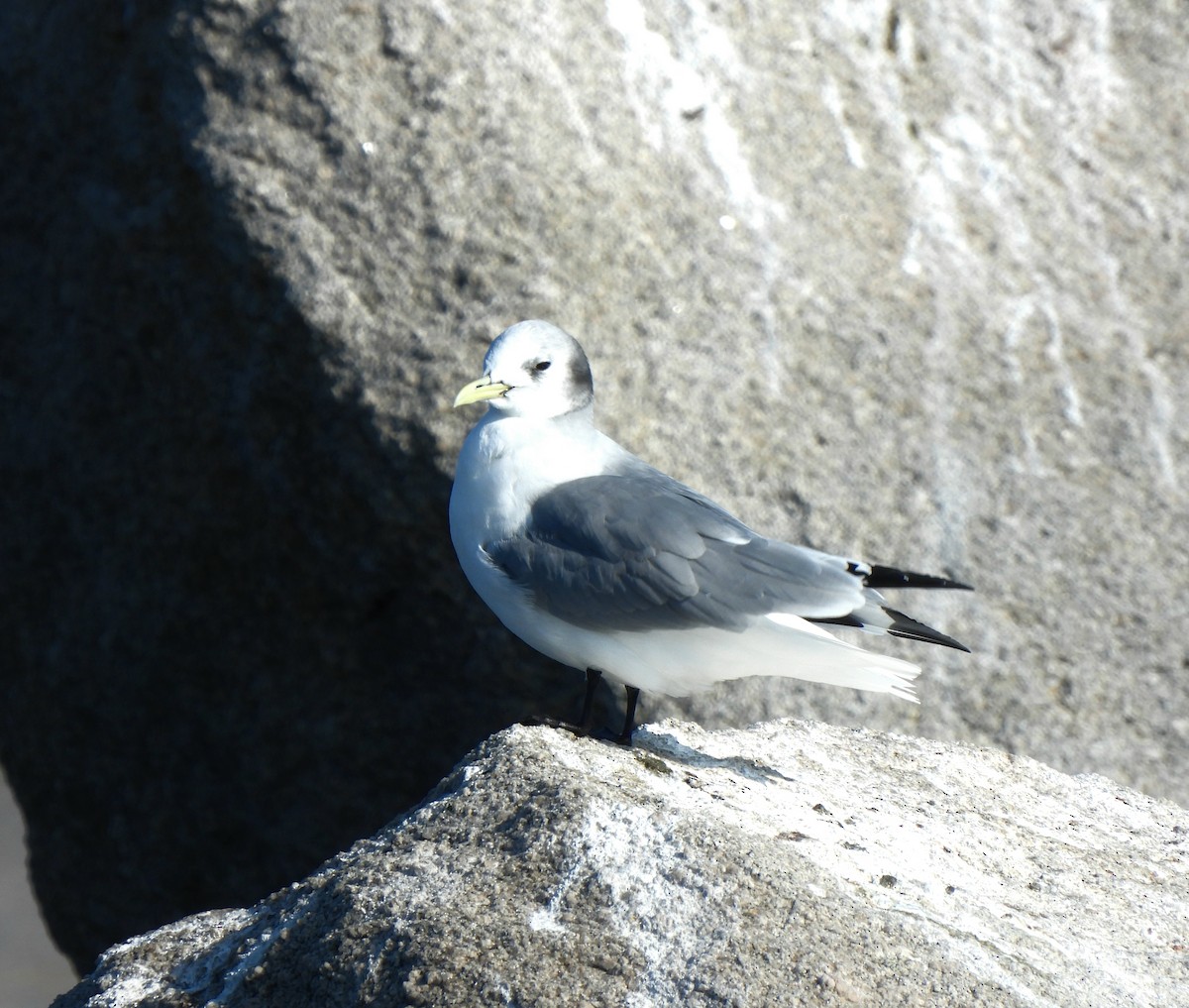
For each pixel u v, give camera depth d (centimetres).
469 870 612
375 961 584
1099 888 745
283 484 1243
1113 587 1262
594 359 1241
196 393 1277
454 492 814
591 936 581
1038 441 1320
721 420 1256
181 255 1272
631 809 629
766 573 739
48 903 1504
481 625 1204
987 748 934
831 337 1314
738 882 600
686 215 1320
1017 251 1420
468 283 1234
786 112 1413
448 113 1270
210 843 1369
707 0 1430
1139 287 1428
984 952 610
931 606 1244
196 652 1329
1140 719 1217
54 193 1375
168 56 1273
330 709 1286
